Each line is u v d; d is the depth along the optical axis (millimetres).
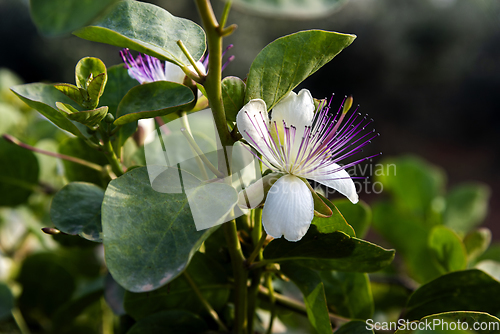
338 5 217
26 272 377
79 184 279
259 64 254
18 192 365
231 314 299
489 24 2154
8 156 356
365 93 2174
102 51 1789
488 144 2094
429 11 2246
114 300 304
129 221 232
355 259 260
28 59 1908
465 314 251
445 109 2205
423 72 2213
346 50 2100
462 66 2209
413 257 389
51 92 272
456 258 331
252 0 214
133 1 256
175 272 224
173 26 256
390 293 383
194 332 278
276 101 255
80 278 406
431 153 2035
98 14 206
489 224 1461
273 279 322
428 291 286
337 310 300
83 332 371
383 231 403
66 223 266
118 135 284
